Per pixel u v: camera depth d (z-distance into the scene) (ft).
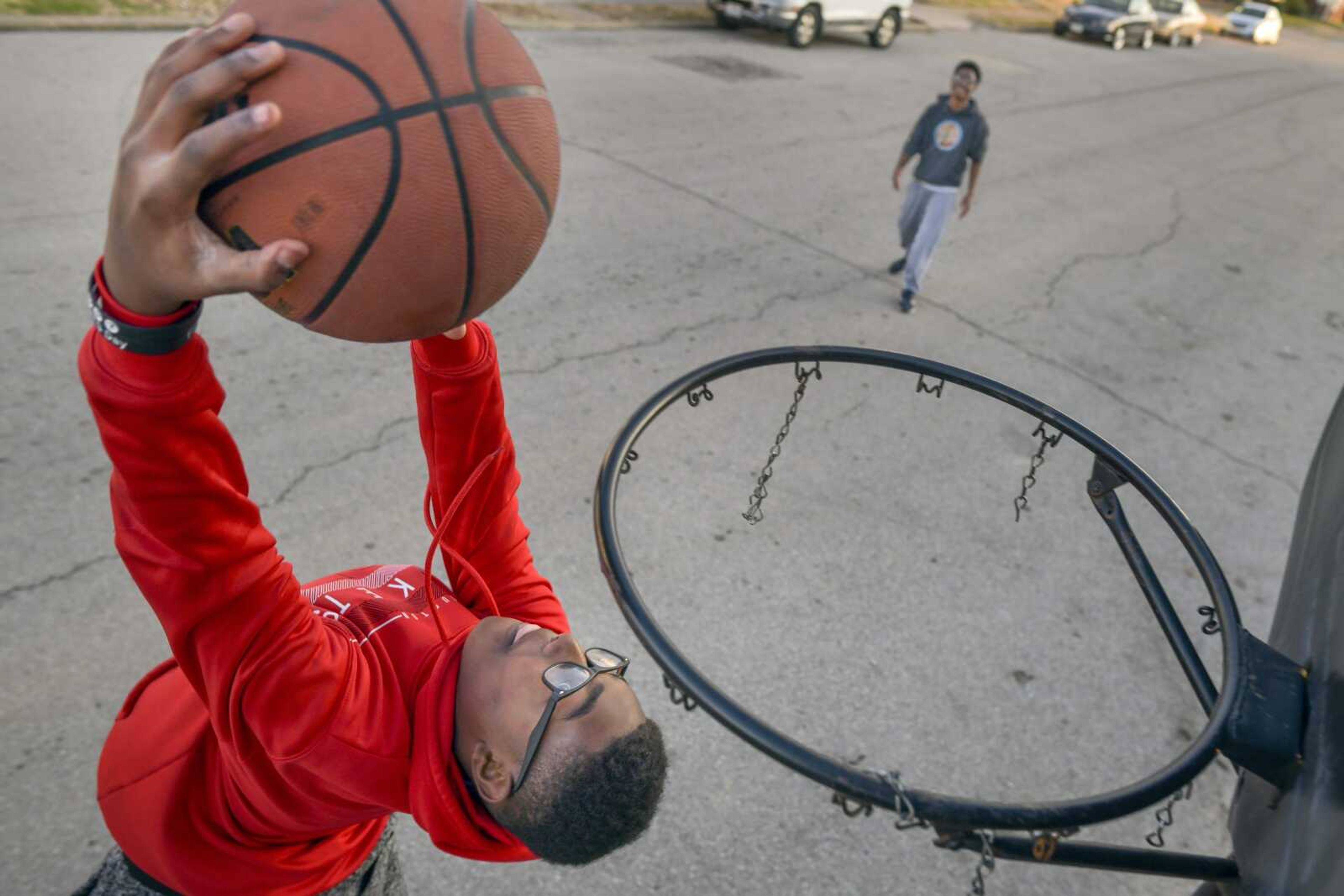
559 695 4.48
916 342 21.48
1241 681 4.90
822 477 16.22
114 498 4.02
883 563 14.51
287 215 3.79
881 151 34.83
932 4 74.23
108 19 32.07
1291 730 4.73
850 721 11.79
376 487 13.96
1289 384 22.91
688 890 9.62
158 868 5.34
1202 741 4.68
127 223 3.23
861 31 53.57
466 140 4.02
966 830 4.03
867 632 13.19
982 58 58.80
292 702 4.28
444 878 9.34
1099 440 6.26
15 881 8.58
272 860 5.37
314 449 14.44
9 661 10.53
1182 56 78.33
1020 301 24.76
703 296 21.61
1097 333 23.70
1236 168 43.24
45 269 17.61
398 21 3.98
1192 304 26.68
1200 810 11.55
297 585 4.48
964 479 16.84
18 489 12.74
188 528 3.95
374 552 12.87
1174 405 20.81
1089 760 11.84
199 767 5.18
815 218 27.63
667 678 4.37
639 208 25.75
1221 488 18.03
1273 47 99.25
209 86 3.15
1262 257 31.65
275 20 3.87
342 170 3.79
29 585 11.45
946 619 13.67
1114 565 15.34
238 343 16.57
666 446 16.22
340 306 4.06
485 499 5.79
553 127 4.55
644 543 14.02
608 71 38.40
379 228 3.89
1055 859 5.18
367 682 4.68
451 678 4.78
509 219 4.22
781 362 6.66
